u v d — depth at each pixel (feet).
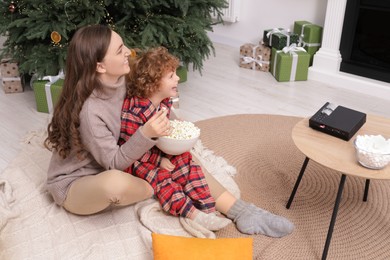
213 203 5.01
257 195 5.86
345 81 9.54
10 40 7.66
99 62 4.19
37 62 7.47
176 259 3.99
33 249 4.52
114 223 4.90
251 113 8.28
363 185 6.07
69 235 4.71
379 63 9.16
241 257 4.08
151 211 4.98
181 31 7.72
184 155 5.11
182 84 9.70
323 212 5.53
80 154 4.49
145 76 4.62
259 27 11.79
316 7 10.30
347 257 4.78
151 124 4.22
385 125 5.31
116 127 4.57
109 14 7.71
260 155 6.80
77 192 4.55
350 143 4.91
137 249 4.56
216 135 7.36
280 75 9.80
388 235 5.12
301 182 6.16
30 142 6.63
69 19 7.00
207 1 8.25
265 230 4.98
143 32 7.35
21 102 8.52
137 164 4.95
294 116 8.16
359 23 9.11
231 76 10.25
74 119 4.25
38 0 7.01
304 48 10.21
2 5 7.58
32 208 5.10
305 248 4.90
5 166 6.42
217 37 12.96
